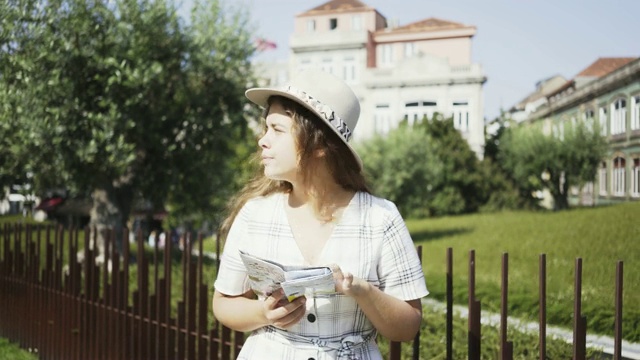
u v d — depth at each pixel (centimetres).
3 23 787
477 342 221
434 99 2928
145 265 387
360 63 3228
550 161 1468
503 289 215
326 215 183
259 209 191
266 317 173
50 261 520
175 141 1062
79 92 895
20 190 1023
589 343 446
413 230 1688
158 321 369
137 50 909
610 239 745
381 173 2381
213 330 329
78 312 464
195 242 1588
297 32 3791
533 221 1075
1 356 537
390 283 180
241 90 1080
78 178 950
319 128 180
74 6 853
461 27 3341
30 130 835
